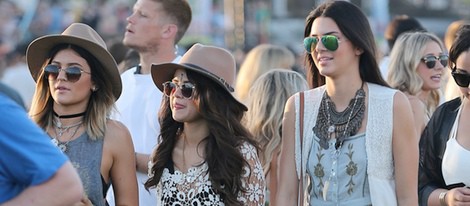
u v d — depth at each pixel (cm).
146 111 1228
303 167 1033
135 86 1250
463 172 1045
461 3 5600
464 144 1052
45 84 1014
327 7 1007
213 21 4512
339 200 1002
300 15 5356
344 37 998
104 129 998
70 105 1001
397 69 1409
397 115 999
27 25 4128
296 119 1041
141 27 1289
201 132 1010
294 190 1048
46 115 1014
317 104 1035
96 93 1014
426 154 1092
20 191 707
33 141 693
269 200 1275
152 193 1182
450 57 1057
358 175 995
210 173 987
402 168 1002
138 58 1666
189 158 1009
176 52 1343
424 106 1367
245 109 1023
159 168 1020
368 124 1002
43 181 696
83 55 999
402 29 1856
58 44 1006
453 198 1041
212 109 996
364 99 1012
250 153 1007
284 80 1262
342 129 1010
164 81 1038
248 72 1570
